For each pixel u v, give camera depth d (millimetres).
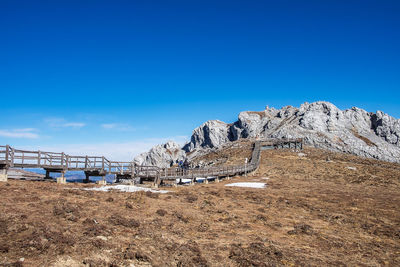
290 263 11375
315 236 16203
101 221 13312
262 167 61469
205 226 15602
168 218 16094
